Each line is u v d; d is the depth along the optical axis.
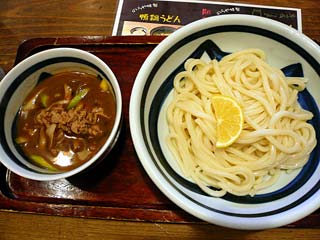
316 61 0.26
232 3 0.36
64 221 0.27
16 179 0.27
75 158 0.25
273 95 0.28
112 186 0.27
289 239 0.26
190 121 0.28
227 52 0.30
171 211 0.26
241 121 0.26
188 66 0.29
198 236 0.26
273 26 0.27
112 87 0.26
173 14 0.36
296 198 0.23
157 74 0.27
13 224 0.27
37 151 0.26
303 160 0.27
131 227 0.27
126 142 0.28
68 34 0.35
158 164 0.24
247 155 0.27
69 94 0.27
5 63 0.34
